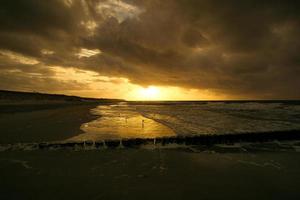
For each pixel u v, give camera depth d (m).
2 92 65.50
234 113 40.16
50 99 89.56
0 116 26.33
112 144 13.45
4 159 10.57
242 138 15.35
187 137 14.59
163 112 44.56
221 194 7.04
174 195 6.93
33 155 11.35
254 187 7.61
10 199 6.54
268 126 22.34
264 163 10.50
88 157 11.25
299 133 16.31
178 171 9.21
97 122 24.16
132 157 11.39
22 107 43.69
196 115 36.03
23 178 8.18
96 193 7.00
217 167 9.82
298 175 8.80
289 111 44.78
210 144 14.83
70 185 7.59
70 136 15.59
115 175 8.65
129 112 44.22
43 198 6.61
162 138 14.30
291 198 6.83
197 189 7.40
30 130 17.27
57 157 11.10
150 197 6.78
